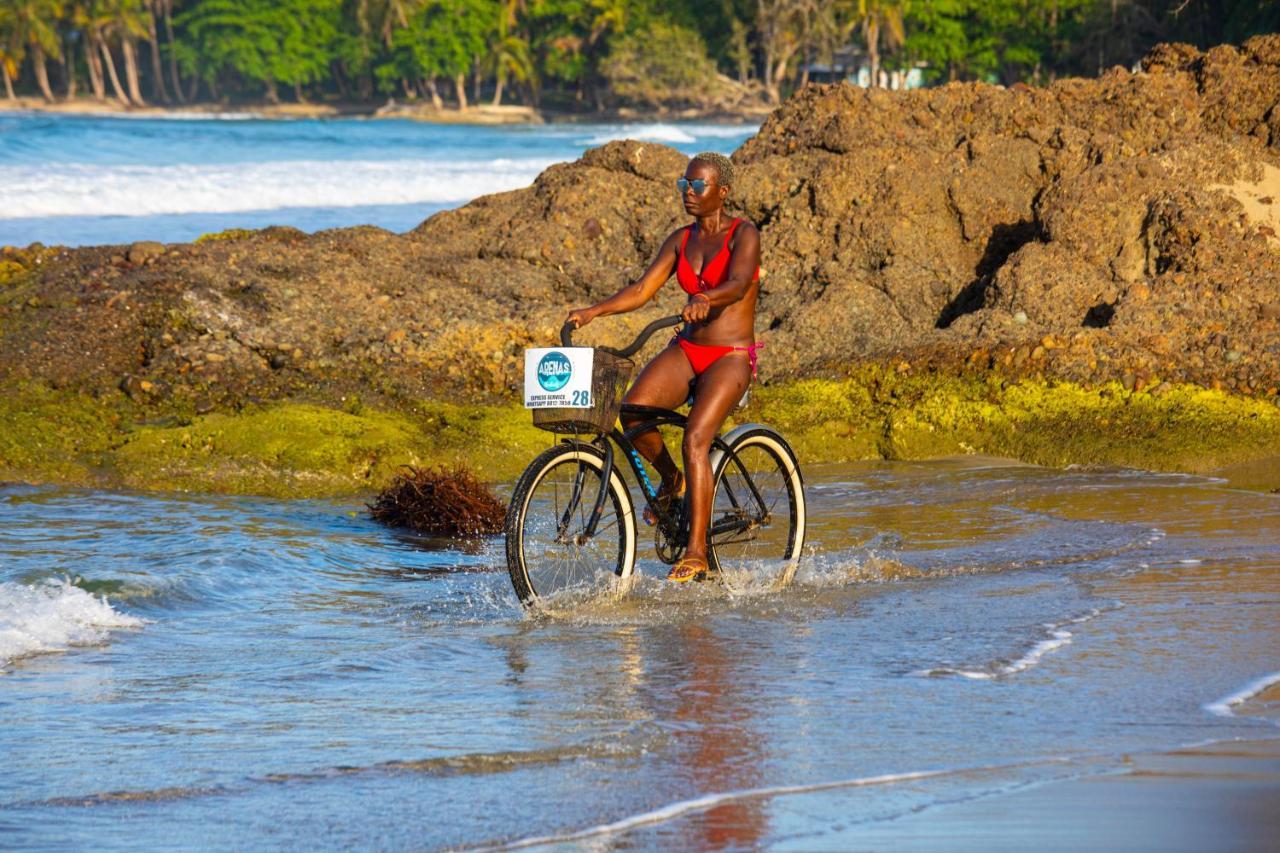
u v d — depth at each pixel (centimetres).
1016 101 3219
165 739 1041
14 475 2217
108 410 2442
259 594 1551
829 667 1202
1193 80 3275
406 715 1091
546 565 1630
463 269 3030
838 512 1966
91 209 7194
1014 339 2564
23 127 15750
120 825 875
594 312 1462
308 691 1165
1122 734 998
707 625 1369
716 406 1488
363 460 2277
